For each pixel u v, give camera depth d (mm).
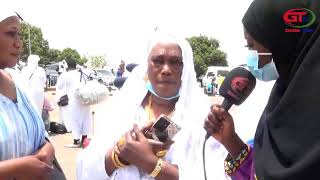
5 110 2367
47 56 61438
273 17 1642
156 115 2619
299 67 1494
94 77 10789
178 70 2576
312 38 1511
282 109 1522
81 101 9117
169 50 2541
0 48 2395
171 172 2303
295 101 1480
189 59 2633
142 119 2605
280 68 1691
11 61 2457
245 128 2959
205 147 2516
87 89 9047
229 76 2219
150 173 2291
